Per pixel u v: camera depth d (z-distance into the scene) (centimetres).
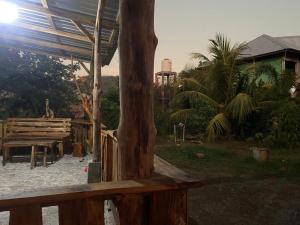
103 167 533
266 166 769
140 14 193
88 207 163
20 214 150
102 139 567
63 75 1184
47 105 974
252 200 490
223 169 740
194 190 546
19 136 833
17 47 912
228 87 1291
